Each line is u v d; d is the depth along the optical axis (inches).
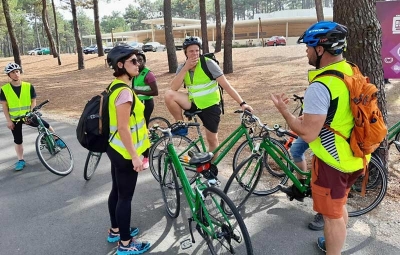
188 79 163.2
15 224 141.5
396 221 129.6
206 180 112.7
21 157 205.5
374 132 86.0
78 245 125.6
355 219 132.3
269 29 1924.2
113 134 108.8
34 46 3587.6
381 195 132.8
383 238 120.1
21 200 163.5
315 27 87.4
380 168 131.6
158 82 551.8
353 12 141.9
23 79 737.6
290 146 148.5
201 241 124.5
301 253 114.8
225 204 102.0
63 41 3216.0
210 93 160.6
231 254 107.3
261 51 828.0
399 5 216.7
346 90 84.9
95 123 108.8
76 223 140.9
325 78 85.5
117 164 109.9
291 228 129.2
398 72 224.4
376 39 143.8
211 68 156.6
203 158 112.9
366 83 86.0
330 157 89.1
